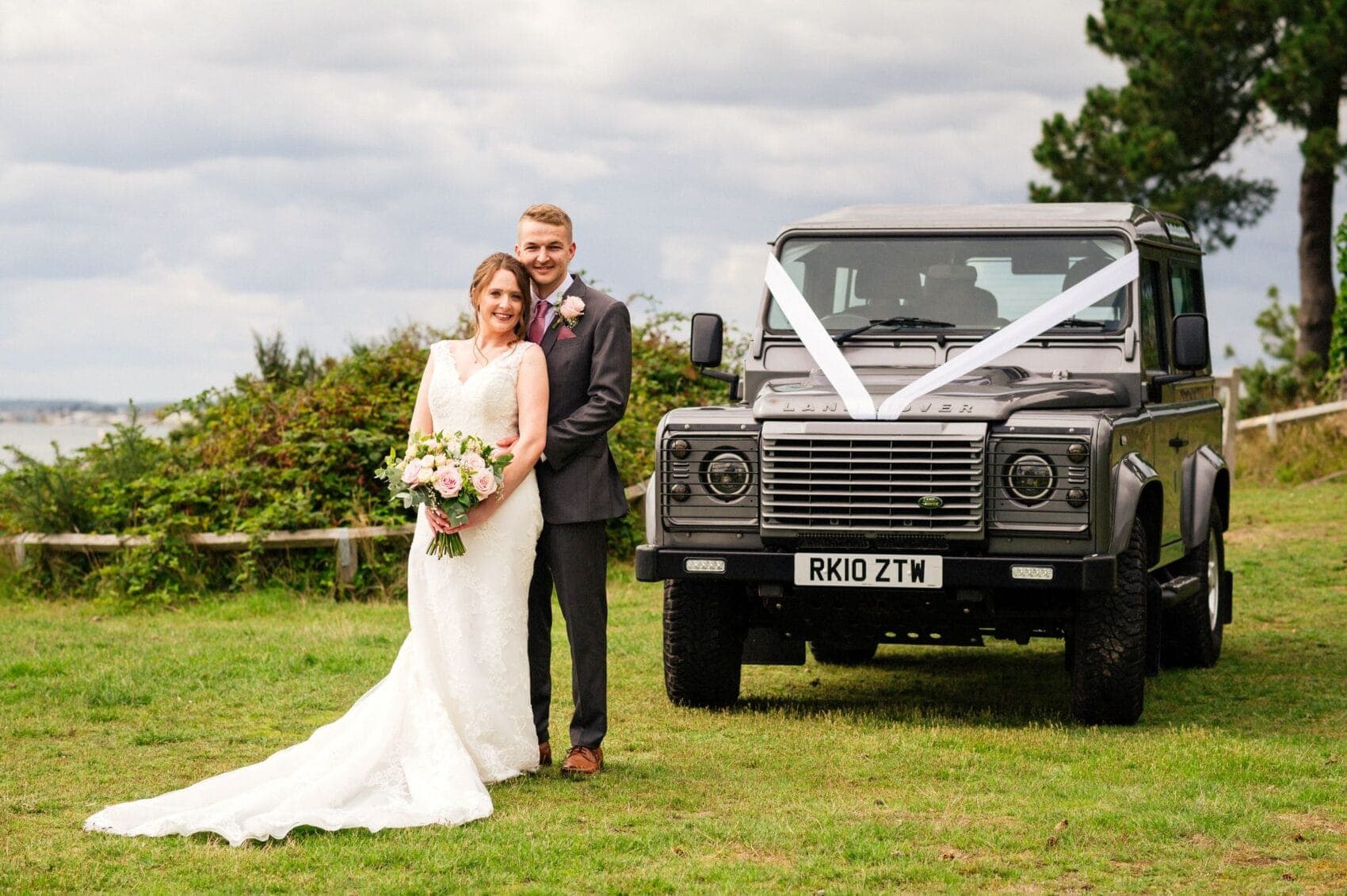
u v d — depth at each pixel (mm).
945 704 7871
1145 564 7145
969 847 5094
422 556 5883
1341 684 8227
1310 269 25891
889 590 6812
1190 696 7938
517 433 6016
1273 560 12859
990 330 7762
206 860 4906
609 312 6105
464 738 5871
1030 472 6664
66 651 9195
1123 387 7609
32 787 5922
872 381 7273
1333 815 5504
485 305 6000
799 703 7867
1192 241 9320
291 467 12500
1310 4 24328
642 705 7656
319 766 5598
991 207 8352
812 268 8102
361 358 14070
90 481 12727
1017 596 7098
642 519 13383
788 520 6848
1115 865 4918
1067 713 7586
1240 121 26297
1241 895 4598
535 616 6297
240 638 9734
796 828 5285
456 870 4824
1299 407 22406
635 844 5082
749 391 8008
